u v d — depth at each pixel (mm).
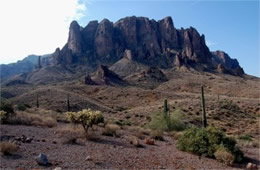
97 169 8547
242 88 131000
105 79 155625
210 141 14000
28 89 122438
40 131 15078
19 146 10609
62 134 14328
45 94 78562
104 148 12117
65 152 10445
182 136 15461
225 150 12984
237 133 35375
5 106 19500
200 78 171250
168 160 11211
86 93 105125
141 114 48812
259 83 171000
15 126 16312
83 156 10047
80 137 14164
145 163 10133
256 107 64875
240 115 51688
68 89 107938
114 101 89688
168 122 28656
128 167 9234
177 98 84125
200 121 42750
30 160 8805
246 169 11664
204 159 12555
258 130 38562
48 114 27688
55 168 8031
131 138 15328
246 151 17047
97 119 14758
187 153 13766
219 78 174625
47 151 10320
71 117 14922
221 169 10820
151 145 15281
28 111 29219
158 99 85438
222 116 48656
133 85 157875
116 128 19234
